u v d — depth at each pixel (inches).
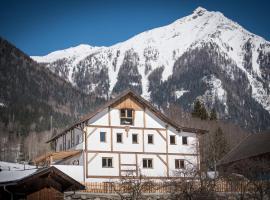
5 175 1593.3
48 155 2989.7
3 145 6569.9
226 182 2244.1
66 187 1592.0
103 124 2935.5
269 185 2117.4
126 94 2999.5
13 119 7760.8
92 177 2834.6
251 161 2600.9
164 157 3014.3
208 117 5674.2
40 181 1545.3
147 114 3043.8
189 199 1908.2
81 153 2883.9
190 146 3088.1
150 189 2240.4
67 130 3127.5
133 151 2957.7
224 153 4060.0
